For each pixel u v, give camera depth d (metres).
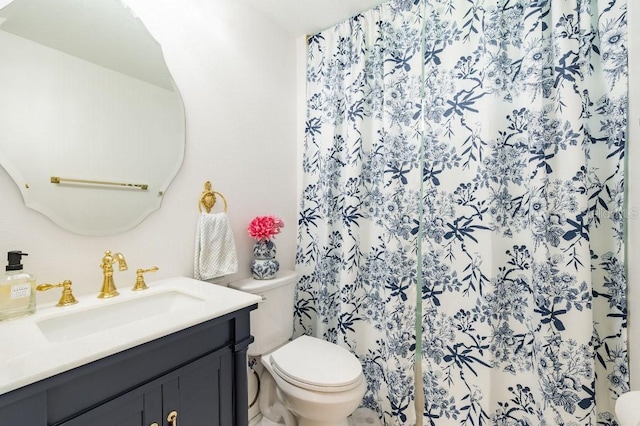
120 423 0.64
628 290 1.07
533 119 1.19
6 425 0.49
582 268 1.09
